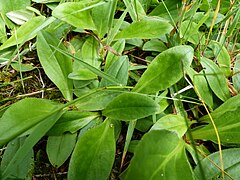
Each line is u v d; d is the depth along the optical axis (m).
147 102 0.17
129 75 0.20
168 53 0.18
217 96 0.19
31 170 0.17
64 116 0.17
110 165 0.16
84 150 0.16
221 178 0.16
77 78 0.19
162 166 0.14
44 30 0.19
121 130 0.19
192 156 0.17
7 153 0.17
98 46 0.21
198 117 0.19
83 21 0.20
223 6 0.24
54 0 0.22
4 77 0.20
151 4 0.24
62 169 0.18
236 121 0.17
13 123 0.16
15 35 0.20
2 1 0.21
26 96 0.20
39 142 0.18
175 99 0.18
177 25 0.22
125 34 0.20
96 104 0.18
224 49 0.21
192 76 0.19
